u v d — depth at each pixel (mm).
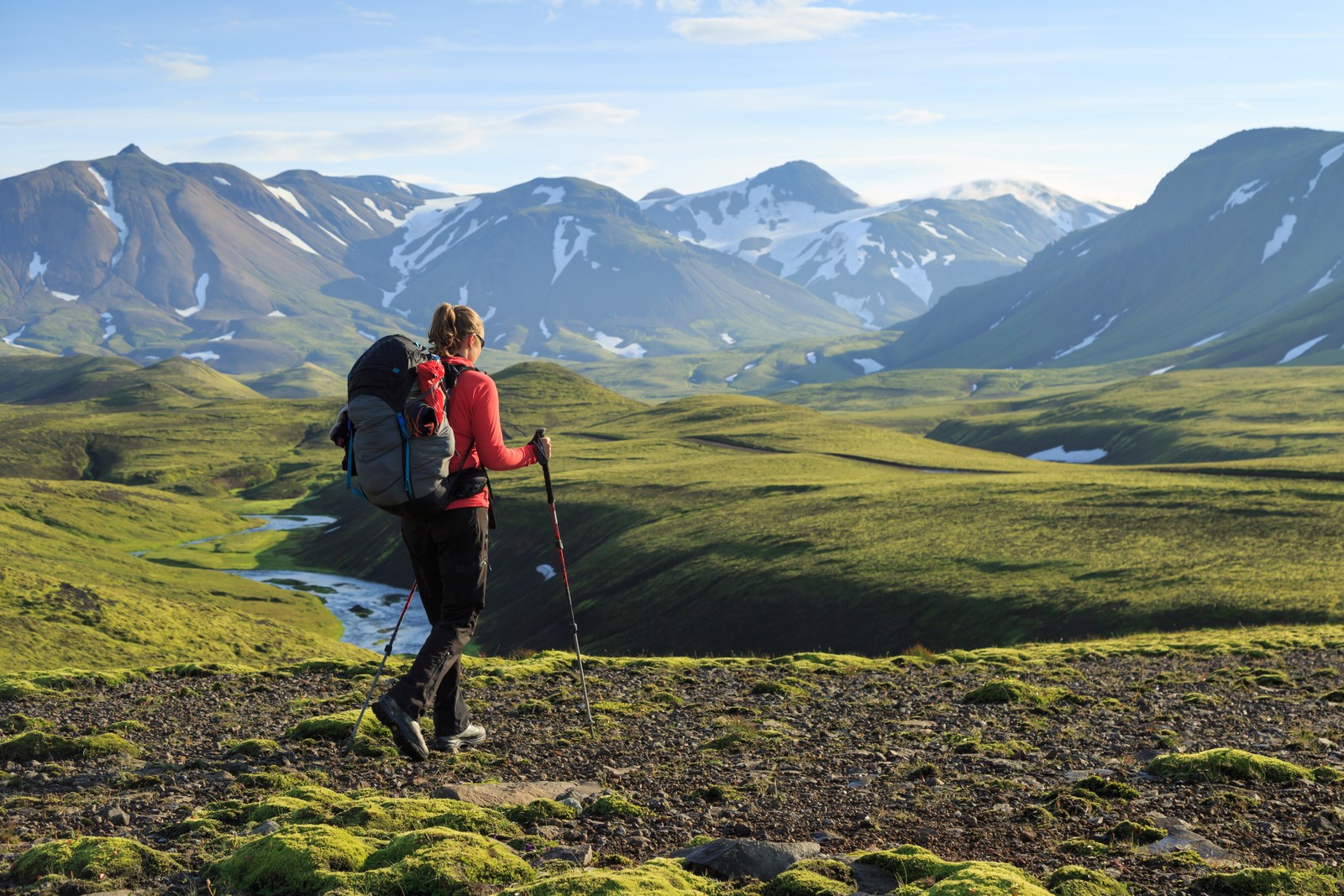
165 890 5441
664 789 8086
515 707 12484
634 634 78625
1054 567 69500
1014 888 4977
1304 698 14461
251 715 12062
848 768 9008
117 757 9289
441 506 7871
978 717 12258
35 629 65375
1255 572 60031
